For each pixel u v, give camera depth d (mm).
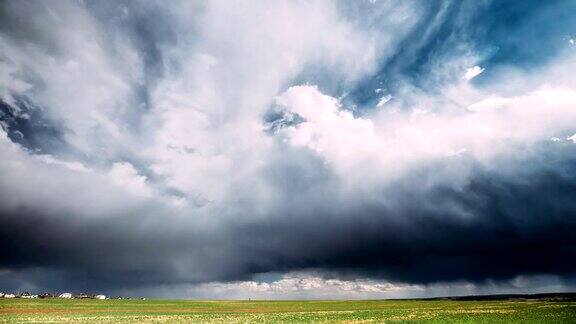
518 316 62469
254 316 78125
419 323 53750
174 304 155000
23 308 103438
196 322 62000
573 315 61406
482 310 86062
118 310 105500
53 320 65625
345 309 107438
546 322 51750
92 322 61656
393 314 76938
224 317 75688
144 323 59969
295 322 59125
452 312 80562
